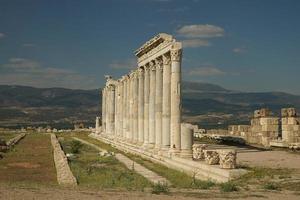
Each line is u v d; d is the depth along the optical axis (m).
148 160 52.69
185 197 23.22
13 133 134.88
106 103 107.69
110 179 35.44
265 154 47.91
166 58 49.97
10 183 29.28
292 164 37.91
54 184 30.38
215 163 36.09
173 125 46.56
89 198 21.88
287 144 54.12
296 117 55.12
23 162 49.78
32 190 24.23
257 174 31.80
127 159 54.88
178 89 46.66
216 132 84.94
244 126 69.88
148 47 57.16
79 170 42.78
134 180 35.56
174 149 46.09
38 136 113.94
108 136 95.00
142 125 62.69
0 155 55.06
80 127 174.50
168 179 36.50
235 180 30.84
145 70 60.16
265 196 23.97
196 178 34.69
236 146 61.00
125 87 76.62
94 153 65.88
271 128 61.75
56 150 61.09
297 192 25.55
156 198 22.50
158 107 52.72
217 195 24.17
